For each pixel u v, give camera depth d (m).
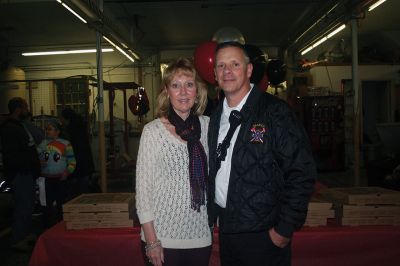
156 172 1.75
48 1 6.98
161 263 1.72
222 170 1.77
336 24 6.60
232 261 1.77
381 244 2.40
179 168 1.74
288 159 1.63
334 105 9.51
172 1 7.45
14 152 3.69
